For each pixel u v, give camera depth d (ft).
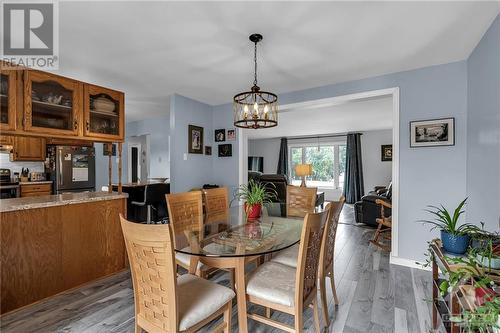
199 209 8.50
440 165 9.21
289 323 6.26
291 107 12.59
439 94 9.25
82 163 16.97
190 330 4.35
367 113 17.34
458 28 6.89
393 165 10.08
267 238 6.19
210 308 4.63
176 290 4.06
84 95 8.47
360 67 9.60
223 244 5.80
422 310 6.73
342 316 6.49
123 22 6.60
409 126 9.78
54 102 7.81
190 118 14.16
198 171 14.67
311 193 10.03
